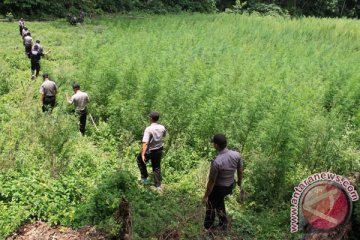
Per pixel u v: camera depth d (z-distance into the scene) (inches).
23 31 1003.9
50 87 559.8
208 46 994.1
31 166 407.8
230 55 891.4
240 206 385.7
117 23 1405.0
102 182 378.9
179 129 504.7
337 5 2957.7
